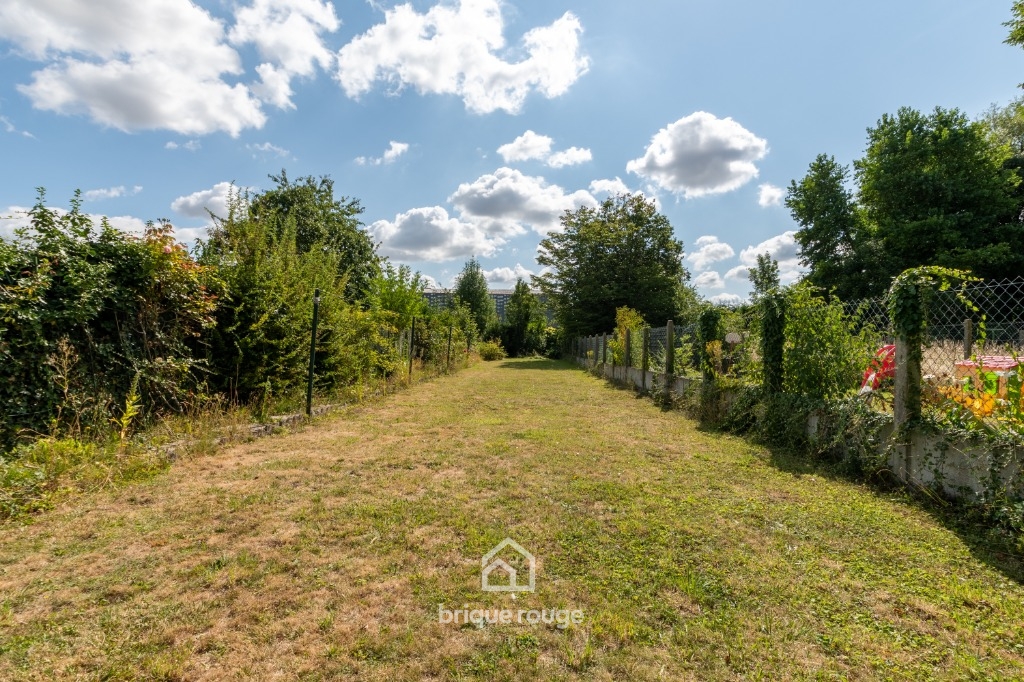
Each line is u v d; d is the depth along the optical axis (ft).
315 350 25.08
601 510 11.35
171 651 6.26
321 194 58.13
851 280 72.59
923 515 11.03
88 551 9.02
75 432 14.64
